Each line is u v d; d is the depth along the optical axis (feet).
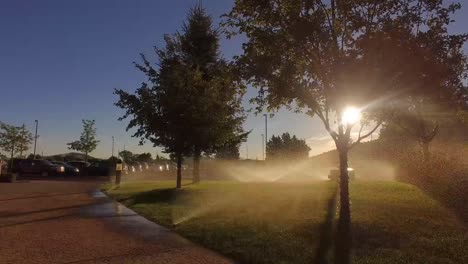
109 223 42.93
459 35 32.83
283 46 35.04
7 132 197.67
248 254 28.25
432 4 33.06
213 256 28.84
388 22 32.83
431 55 31.81
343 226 34.58
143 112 78.13
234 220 40.63
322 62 35.24
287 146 165.07
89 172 151.02
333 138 35.94
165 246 31.94
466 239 30.68
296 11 34.53
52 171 149.07
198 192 68.44
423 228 34.60
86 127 215.31
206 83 77.46
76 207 56.44
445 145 74.18
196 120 78.74
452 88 35.06
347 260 26.32
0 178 110.83
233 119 83.87
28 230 38.60
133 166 175.94
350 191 59.47
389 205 46.16
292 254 27.89
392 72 32.09
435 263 25.34
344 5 33.96
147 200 63.05
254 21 36.42
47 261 27.37
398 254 27.25
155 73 80.23
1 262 27.12
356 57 33.24
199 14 96.27
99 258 28.17
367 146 115.65
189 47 93.56
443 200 47.47
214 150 91.61
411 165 69.62
